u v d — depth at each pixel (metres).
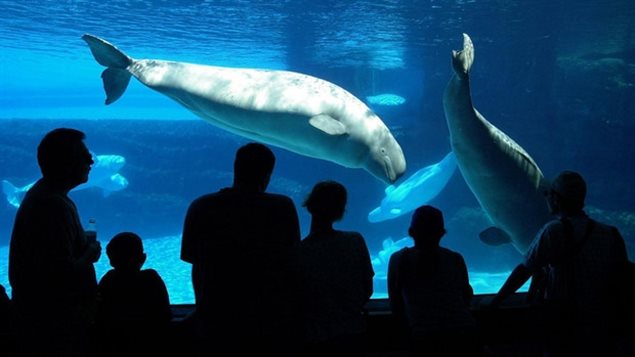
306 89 7.24
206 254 2.94
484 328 4.03
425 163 20.09
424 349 3.35
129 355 3.21
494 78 20.84
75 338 2.99
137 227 21.36
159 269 12.88
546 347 3.55
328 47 21.92
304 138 7.25
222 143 23.58
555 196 3.58
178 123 24.55
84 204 21.73
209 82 7.53
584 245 3.38
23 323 2.92
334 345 3.15
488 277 13.68
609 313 3.40
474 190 6.84
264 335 2.90
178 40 21.31
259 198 3.02
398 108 23.89
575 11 16.42
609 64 20.39
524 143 20.17
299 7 15.45
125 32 20.08
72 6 16.12
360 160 7.53
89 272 3.03
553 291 3.48
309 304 3.21
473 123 6.13
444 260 3.44
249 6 15.48
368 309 4.02
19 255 2.90
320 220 3.33
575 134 19.67
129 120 24.77
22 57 28.12
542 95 20.36
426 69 23.80
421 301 3.38
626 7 16.03
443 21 17.22
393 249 15.66
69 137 3.04
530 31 18.77
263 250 2.95
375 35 19.36
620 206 18.59
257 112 7.19
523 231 6.86
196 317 3.06
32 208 2.90
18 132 24.70
